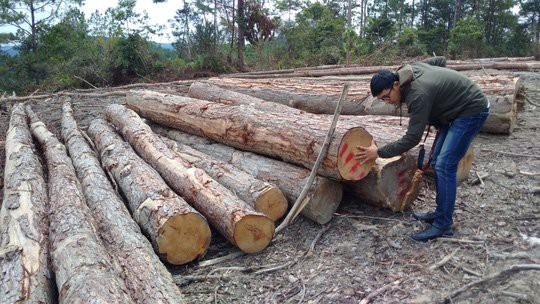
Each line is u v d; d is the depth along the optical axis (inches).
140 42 739.4
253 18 808.3
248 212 150.8
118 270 123.6
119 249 135.7
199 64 740.0
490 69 485.1
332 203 164.4
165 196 158.2
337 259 143.3
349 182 167.0
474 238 141.6
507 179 181.9
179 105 246.2
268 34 822.5
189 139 244.5
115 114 276.1
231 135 200.4
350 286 128.3
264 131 181.6
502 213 156.3
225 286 139.9
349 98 255.0
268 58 789.9
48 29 1034.1
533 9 1454.2
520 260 127.4
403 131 182.4
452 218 152.6
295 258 148.9
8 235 139.0
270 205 165.0
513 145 219.8
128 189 174.6
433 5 1390.3
